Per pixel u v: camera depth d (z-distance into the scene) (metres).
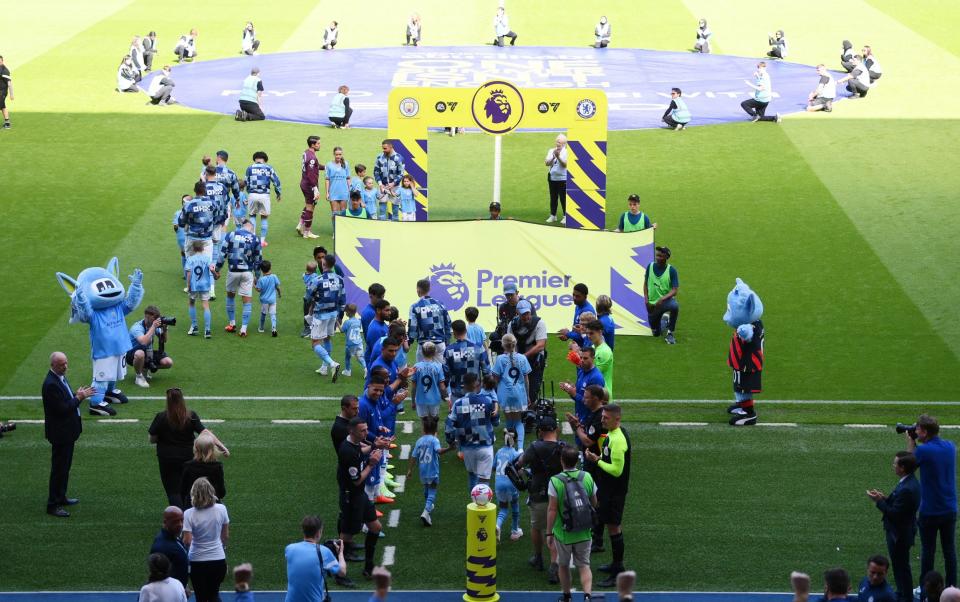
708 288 25.38
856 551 14.88
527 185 32.09
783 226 29.00
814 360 22.00
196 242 22.47
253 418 19.14
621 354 22.30
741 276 25.97
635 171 33.34
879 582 11.78
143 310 23.98
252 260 22.64
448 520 15.72
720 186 32.06
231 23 53.34
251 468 17.23
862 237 28.28
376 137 36.00
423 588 13.87
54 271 25.92
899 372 21.45
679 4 57.75
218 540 12.68
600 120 26.59
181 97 40.84
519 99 26.52
